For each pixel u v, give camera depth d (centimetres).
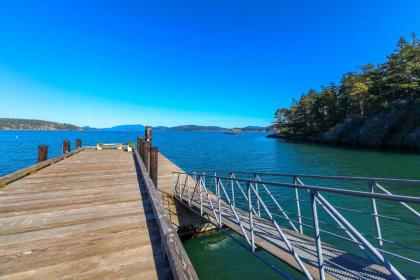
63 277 252
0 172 2073
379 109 4553
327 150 4222
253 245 427
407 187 1515
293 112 8262
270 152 4034
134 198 527
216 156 3478
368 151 3853
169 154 3728
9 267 267
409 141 3753
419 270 616
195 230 807
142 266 271
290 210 1098
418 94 4166
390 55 4925
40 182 671
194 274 179
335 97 6391
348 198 1269
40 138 8056
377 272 290
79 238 337
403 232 850
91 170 869
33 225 378
